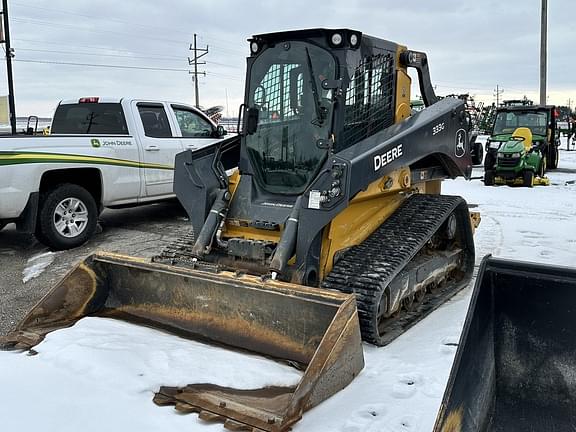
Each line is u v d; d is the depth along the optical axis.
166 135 8.80
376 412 3.41
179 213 9.91
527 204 11.07
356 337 3.71
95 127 8.51
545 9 23.69
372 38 5.14
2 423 3.24
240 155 5.26
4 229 8.90
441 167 6.00
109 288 4.80
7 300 5.64
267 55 5.12
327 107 4.82
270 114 5.09
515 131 14.77
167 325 4.48
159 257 4.88
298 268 4.36
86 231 7.60
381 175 4.58
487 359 2.87
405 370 3.92
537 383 2.85
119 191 8.05
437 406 3.47
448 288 5.69
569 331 2.77
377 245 4.73
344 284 4.30
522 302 2.86
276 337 4.02
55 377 3.72
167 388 3.59
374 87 5.21
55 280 6.24
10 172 6.75
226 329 4.21
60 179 7.61
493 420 2.85
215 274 4.15
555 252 7.16
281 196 5.00
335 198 4.26
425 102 6.11
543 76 24.11
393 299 4.60
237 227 4.96
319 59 4.87
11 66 16.17
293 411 3.24
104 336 4.20
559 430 2.75
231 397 3.48
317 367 3.42
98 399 3.49
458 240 5.95
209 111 11.95
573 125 25.64
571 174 16.80
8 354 4.08
